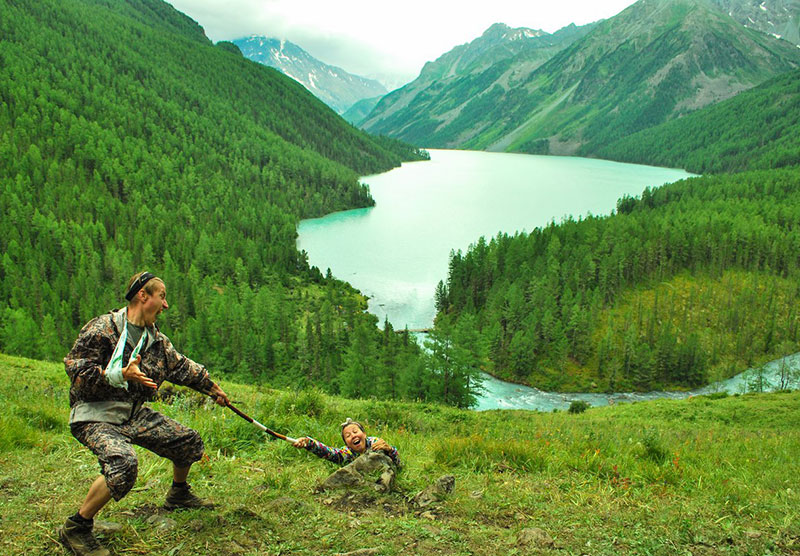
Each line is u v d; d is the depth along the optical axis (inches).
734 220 6254.9
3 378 933.2
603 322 4751.5
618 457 348.2
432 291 5605.3
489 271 5354.3
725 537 197.6
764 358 4367.6
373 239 7829.7
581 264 5187.0
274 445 312.5
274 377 3363.7
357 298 5251.0
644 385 3998.5
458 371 2409.0
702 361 4087.1
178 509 197.8
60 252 5467.5
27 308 3941.9
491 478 272.4
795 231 5969.5
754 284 5231.3
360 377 2664.9
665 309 4955.7
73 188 7199.8
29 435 300.0
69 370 165.2
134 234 6028.5
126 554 165.3
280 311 4094.5
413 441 405.7
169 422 186.5
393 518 203.8
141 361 173.6
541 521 209.5
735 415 1542.8
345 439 273.0
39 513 188.5
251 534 181.5
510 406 3545.8
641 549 185.6
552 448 354.3
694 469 314.0
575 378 4028.1
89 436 165.0
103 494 160.2
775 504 238.5
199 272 5526.6
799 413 1480.1
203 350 3629.4
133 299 173.5
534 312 4416.8
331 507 212.8
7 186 6732.3
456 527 198.4
